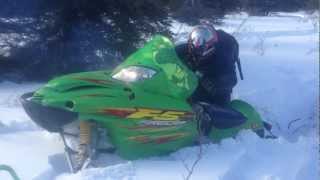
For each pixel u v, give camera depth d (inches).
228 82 141.9
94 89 118.0
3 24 218.5
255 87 205.8
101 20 216.1
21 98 119.3
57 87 117.3
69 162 117.9
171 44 131.7
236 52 145.5
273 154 133.9
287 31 456.8
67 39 214.5
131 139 121.4
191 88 130.3
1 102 169.6
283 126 176.1
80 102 114.3
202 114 133.2
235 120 140.5
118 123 118.6
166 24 227.0
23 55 217.3
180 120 126.3
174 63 129.2
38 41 216.2
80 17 214.4
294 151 136.5
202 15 345.1
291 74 238.8
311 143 143.7
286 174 121.2
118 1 211.2
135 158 124.1
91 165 118.1
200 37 138.0
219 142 137.0
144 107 121.0
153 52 129.2
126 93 119.9
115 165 116.3
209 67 140.3
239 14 641.0
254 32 433.7
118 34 215.3
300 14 735.7
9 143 129.5
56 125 117.7
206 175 115.9
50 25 214.2
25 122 143.9
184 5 292.7
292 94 203.5
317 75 239.3
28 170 113.9
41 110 114.8
